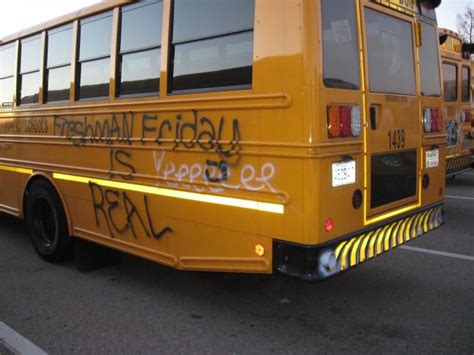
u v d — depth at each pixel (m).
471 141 11.01
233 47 3.66
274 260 3.49
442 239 6.70
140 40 4.41
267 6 3.41
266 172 3.47
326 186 3.38
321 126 3.32
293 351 3.65
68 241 5.56
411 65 4.53
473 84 11.41
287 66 3.32
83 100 5.12
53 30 5.60
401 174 4.34
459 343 3.74
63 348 3.74
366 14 3.89
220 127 3.73
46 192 5.66
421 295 4.71
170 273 5.42
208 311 4.40
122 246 4.70
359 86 3.75
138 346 3.76
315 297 4.68
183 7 4.01
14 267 5.67
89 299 4.69
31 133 5.98
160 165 4.22
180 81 4.07
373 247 3.98
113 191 4.73
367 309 4.40
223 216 3.77
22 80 6.25
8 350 3.71
